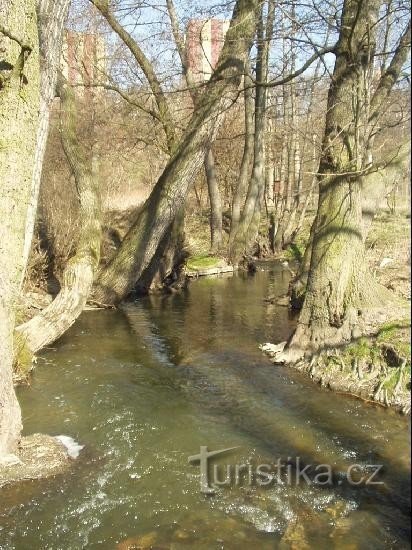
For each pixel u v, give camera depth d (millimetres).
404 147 7051
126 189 20953
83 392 6672
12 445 4867
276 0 7125
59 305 8766
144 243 11461
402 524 3877
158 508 4266
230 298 12906
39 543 3861
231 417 5949
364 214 8227
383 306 7039
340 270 7082
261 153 18234
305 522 4043
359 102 6660
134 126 14375
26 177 4750
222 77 10680
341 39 7016
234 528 4000
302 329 7621
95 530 4000
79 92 15062
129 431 5613
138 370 7520
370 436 5355
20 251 4809
